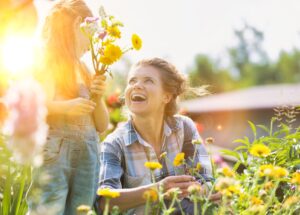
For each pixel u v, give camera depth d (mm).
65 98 2496
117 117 5320
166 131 2723
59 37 2494
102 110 2557
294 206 2266
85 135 2449
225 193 1950
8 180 2400
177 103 2916
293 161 2898
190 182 2342
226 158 3922
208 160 2779
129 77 2697
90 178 2457
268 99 11445
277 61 32469
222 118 12180
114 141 2643
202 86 3109
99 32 2260
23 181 2436
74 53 2533
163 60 2750
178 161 2398
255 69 32969
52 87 2396
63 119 2400
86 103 2398
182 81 2816
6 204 2412
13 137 1153
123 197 2396
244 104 11438
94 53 2373
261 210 2041
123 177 2645
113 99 5527
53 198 2320
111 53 2293
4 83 1770
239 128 11758
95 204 2527
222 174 2137
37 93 1163
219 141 12039
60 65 2469
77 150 2422
